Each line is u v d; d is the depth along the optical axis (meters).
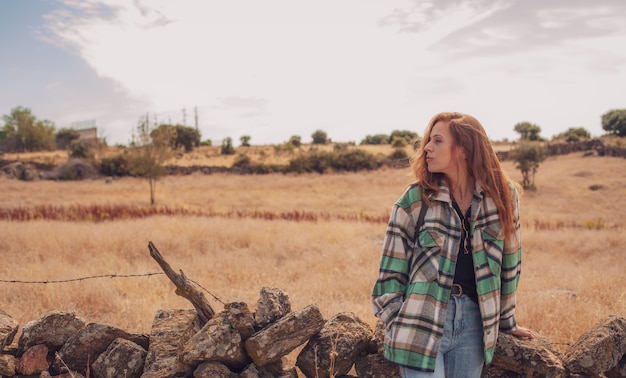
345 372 2.86
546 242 13.35
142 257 9.97
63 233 11.73
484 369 2.67
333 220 17.72
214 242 11.53
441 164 2.22
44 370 3.16
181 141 82.50
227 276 8.47
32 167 47.72
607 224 20.66
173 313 3.36
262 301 3.01
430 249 2.20
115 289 6.97
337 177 46.59
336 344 2.80
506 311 2.42
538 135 76.00
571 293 7.51
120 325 5.61
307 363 2.86
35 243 10.68
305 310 2.88
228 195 35.38
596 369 2.61
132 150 31.45
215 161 65.31
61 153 68.31
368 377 2.75
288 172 52.41
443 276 2.17
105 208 19.34
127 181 45.62
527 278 8.77
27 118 72.94
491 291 2.20
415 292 2.18
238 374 2.78
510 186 2.29
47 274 7.97
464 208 2.25
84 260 9.48
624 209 27.61
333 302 6.68
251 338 2.75
